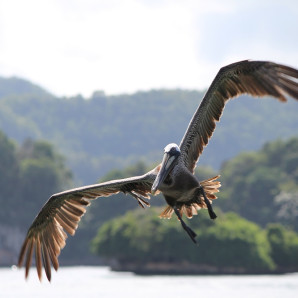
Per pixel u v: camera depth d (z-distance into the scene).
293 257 87.62
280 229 89.69
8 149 147.88
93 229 136.00
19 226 144.50
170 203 10.80
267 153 147.75
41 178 147.62
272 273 87.31
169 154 10.55
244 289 58.34
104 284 66.75
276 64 9.99
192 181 10.60
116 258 96.31
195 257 83.44
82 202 11.50
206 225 83.94
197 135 10.95
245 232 84.62
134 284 66.50
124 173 138.62
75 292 56.34
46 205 11.35
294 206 122.81
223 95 10.70
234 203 130.12
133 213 94.31
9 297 51.91
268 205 128.25
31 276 83.00
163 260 89.06
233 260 83.31
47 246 11.44
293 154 143.88
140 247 87.38
